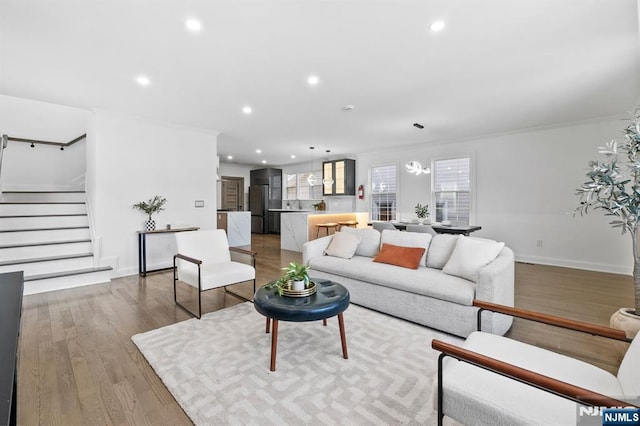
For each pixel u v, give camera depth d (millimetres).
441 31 2271
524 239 5426
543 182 5211
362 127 5176
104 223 4262
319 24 2176
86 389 1769
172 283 4027
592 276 4418
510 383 1209
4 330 1075
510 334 2488
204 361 2061
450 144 6324
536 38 2369
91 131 4441
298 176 10383
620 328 2084
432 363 2035
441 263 3039
